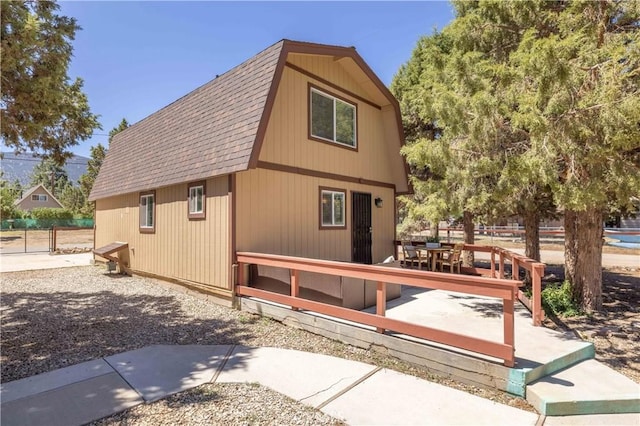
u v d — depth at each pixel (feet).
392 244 35.22
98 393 10.82
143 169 31.37
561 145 13.78
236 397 10.66
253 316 19.54
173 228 26.78
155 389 11.11
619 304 21.39
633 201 17.78
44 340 15.72
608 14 16.26
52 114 15.81
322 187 27.53
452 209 19.47
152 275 29.55
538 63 13.25
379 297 14.49
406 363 13.37
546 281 29.25
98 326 17.83
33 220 113.19
